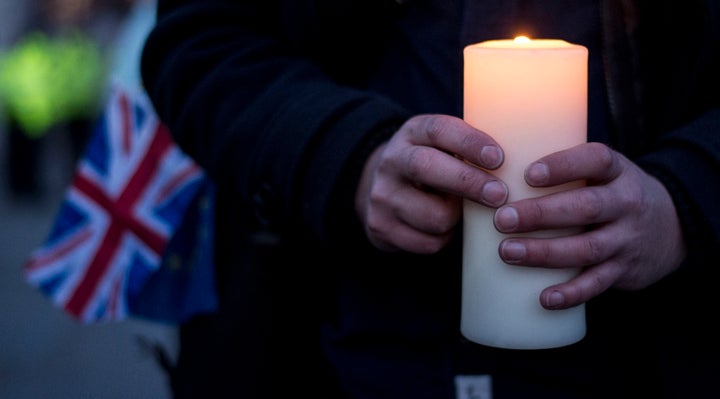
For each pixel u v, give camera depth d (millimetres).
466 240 1041
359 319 1295
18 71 8328
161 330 4629
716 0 1134
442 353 1257
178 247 1749
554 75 964
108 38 8219
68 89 8320
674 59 1172
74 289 1819
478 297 1028
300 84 1267
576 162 958
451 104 1236
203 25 1429
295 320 1412
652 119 1197
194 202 1744
